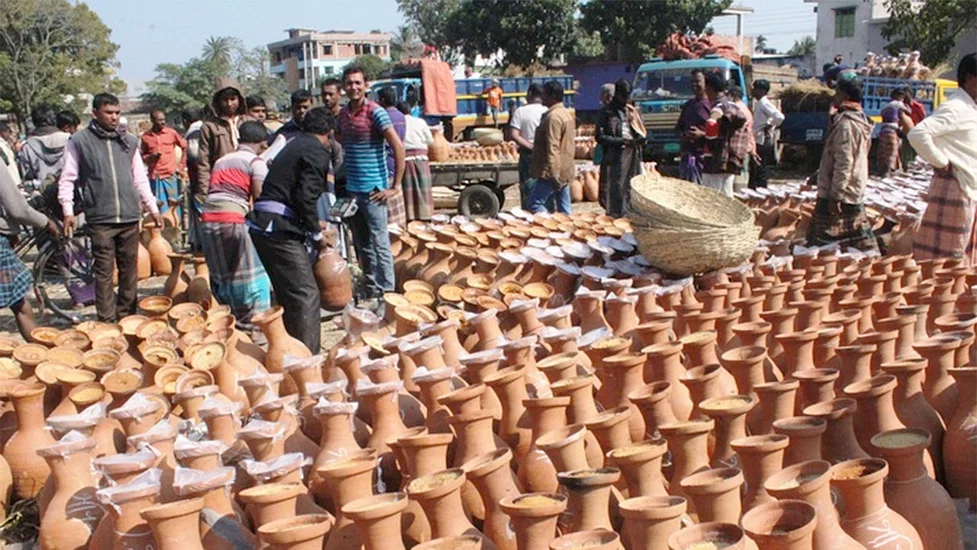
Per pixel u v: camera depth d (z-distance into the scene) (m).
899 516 2.50
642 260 5.69
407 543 2.67
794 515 2.14
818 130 18.53
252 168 5.80
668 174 16.12
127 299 6.80
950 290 4.45
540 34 34.75
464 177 12.27
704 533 2.10
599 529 2.28
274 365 4.20
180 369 3.91
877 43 37.97
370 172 6.46
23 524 3.44
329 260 6.16
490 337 4.05
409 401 3.39
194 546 2.44
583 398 3.05
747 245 5.28
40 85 37.25
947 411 3.35
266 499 2.47
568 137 8.41
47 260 7.56
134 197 6.64
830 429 2.81
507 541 2.55
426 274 6.35
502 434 3.13
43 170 9.34
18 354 4.09
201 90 55.19
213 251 5.76
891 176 10.73
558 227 7.00
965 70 5.40
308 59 76.69
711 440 2.89
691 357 3.47
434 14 51.25
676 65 17.56
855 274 4.77
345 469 2.52
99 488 2.75
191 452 2.68
